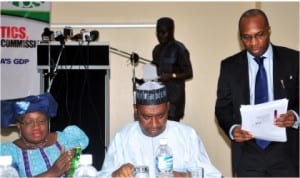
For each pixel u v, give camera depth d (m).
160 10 4.56
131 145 1.87
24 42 4.24
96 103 3.57
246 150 2.20
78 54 3.56
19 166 1.76
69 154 1.66
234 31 4.56
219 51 4.57
